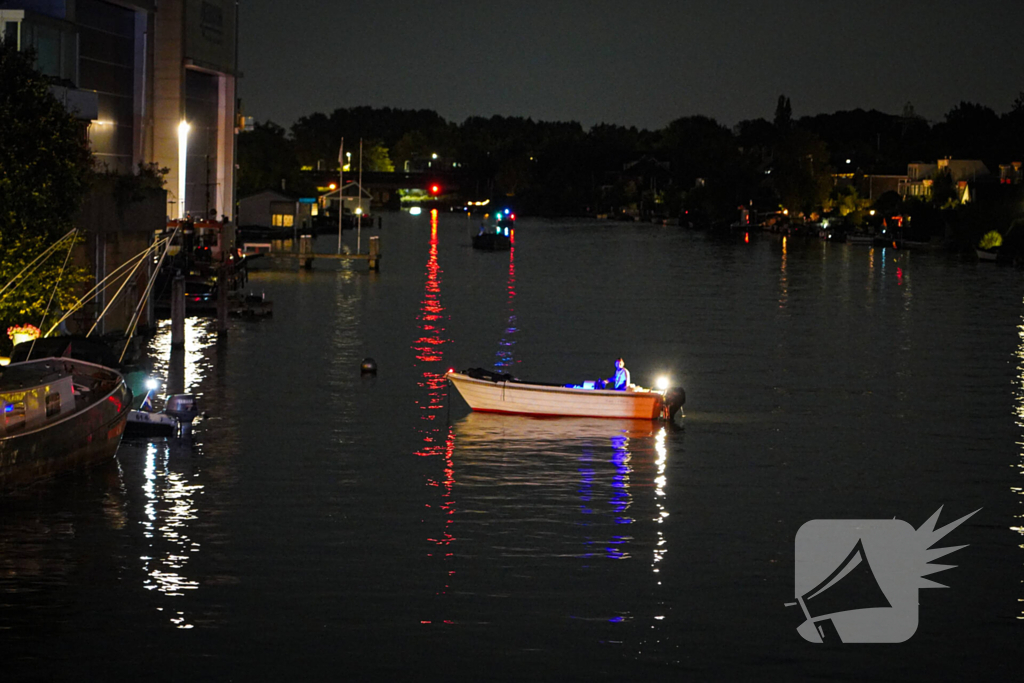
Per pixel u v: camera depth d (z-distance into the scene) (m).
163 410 46.03
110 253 60.81
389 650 25.62
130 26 86.25
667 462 41.72
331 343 69.62
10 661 24.66
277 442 43.38
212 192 117.12
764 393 55.81
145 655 25.09
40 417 36.00
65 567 29.73
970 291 111.25
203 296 82.06
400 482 38.31
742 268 138.12
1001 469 41.44
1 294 44.88
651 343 73.00
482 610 27.81
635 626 27.19
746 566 31.20
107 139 82.88
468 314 86.25
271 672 24.52
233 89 117.81
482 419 48.19
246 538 32.28
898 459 42.72
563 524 34.31
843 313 91.25
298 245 164.38
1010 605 28.92
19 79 45.56
